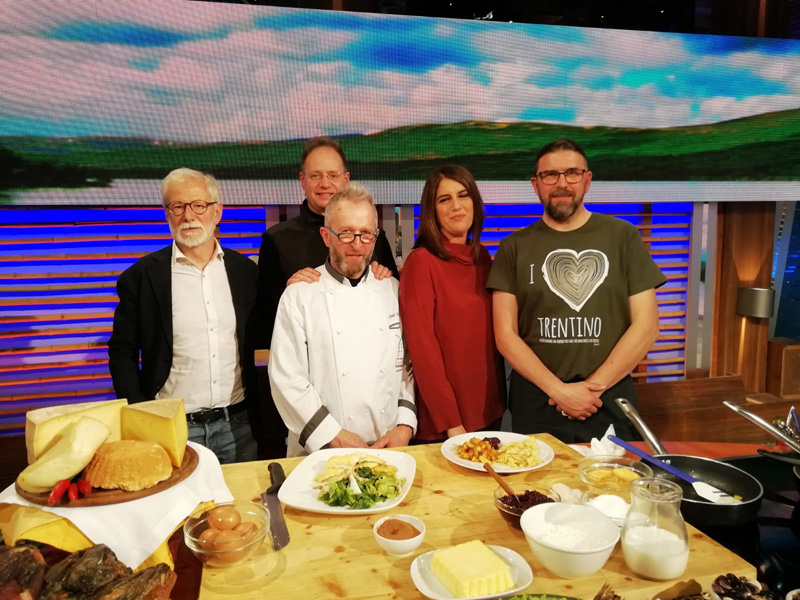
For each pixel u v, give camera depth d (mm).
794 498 1523
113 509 1174
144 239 3873
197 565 1304
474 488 1517
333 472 1513
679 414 4637
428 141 4027
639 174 4410
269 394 3754
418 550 1229
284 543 1251
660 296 4949
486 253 2580
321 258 2721
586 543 1127
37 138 3373
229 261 2434
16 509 1172
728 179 4578
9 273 3715
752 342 4961
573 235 2471
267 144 3754
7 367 3770
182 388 2342
